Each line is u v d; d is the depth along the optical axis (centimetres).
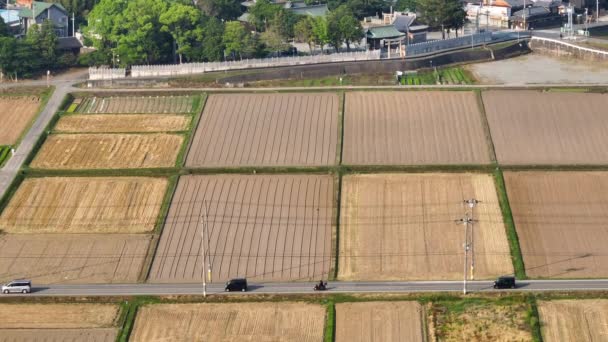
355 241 15312
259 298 13850
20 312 13825
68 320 13625
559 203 16000
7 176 17462
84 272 14850
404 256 14912
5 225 16138
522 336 12900
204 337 13150
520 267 14475
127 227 15925
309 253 15088
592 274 14312
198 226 15775
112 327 13450
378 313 13438
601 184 16462
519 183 16550
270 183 16838
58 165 17825
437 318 13300
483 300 13612
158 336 13225
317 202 16275
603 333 12900
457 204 16038
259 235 15500
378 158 17625
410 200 16225
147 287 14388
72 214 16312
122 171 17375
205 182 16925
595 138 17975
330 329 13100
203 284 14038
